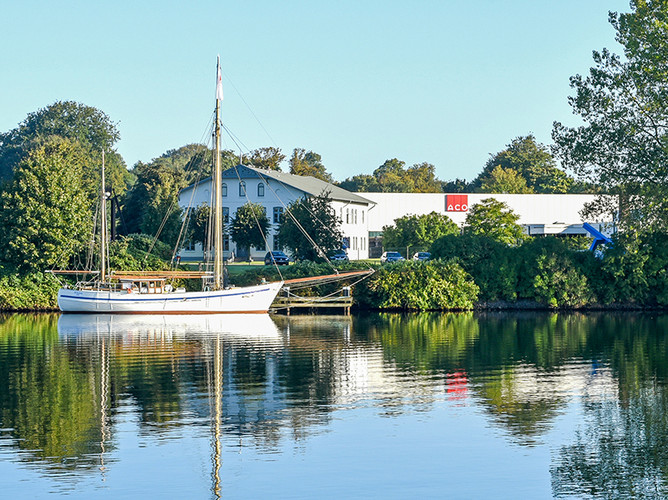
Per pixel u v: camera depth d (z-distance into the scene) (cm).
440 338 5403
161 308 7119
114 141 18650
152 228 10756
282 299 7456
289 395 3478
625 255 7694
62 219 7694
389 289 7600
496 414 3144
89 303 7212
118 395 3469
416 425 2986
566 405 3297
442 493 2322
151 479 2423
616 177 7281
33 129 18575
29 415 3125
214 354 4619
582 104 7369
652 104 7031
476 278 7838
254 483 2389
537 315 7319
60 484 2377
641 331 5866
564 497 2292
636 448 2709
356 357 4503
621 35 7181
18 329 5950
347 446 2731
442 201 14562
